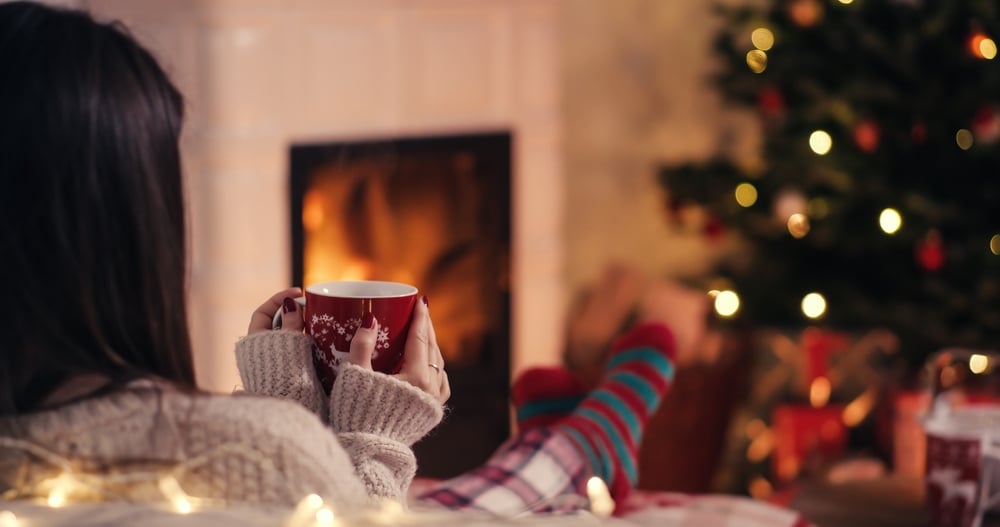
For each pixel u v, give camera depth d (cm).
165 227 71
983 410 130
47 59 68
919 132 278
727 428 284
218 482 67
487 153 289
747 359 295
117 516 62
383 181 279
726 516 131
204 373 257
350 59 267
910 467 205
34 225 67
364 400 85
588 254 346
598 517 78
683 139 353
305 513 64
